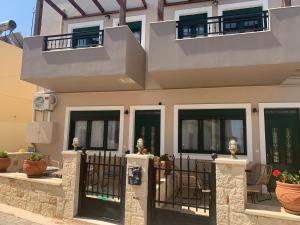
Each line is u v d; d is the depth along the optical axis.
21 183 6.79
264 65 6.36
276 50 6.25
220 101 8.46
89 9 10.70
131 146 9.21
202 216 4.85
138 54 8.58
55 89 9.96
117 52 7.56
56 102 10.40
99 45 8.40
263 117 7.98
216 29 8.86
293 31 6.19
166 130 8.89
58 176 7.18
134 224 5.27
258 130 7.96
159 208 5.23
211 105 8.52
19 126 13.70
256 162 7.84
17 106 14.16
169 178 6.59
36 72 8.33
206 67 6.71
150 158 5.40
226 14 8.93
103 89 9.59
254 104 8.11
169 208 5.27
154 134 9.09
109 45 7.67
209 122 8.62
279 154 7.75
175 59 6.97
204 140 8.59
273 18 6.36
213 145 8.47
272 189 7.56
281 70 6.71
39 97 10.40
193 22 7.38
